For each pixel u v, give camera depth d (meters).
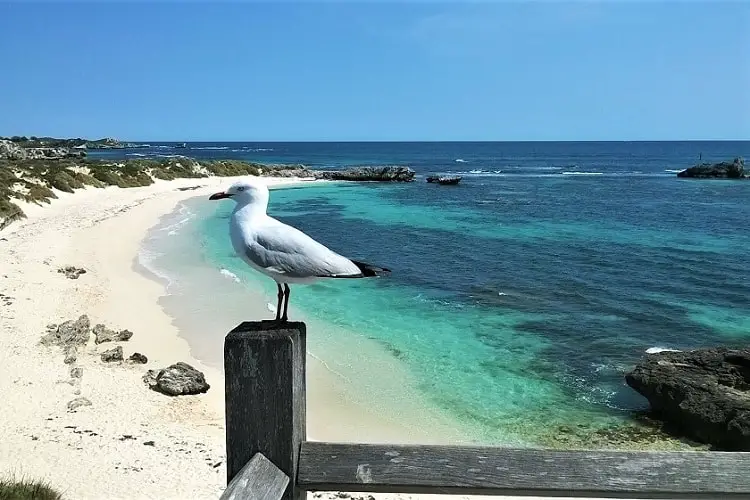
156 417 11.61
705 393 11.94
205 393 12.91
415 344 16.66
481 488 2.53
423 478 2.53
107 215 37.16
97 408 11.73
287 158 142.00
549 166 120.62
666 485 2.48
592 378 14.52
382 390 13.66
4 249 24.66
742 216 45.50
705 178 85.81
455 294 22.17
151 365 14.20
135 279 22.31
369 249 31.67
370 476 2.54
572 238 35.69
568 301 21.36
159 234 32.59
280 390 2.46
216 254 27.70
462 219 43.97
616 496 2.50
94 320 17.12
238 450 2.50
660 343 16.97
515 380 14.38
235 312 18.58
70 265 23.33
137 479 9.06
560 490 2.50
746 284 23.95
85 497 8.41
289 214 46.16
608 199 57.75
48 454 9.67
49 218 33.81
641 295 22.23
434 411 12.73
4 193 34.72
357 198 57.66
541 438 11.66
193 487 8.95
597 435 11.79
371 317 19.06
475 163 130.38
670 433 11.85
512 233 37.56
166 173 62.06
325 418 12.24
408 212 47.81
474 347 16.55
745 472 2.48
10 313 16.81
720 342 17.05
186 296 20.25
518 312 19.94
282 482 2.44
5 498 7.34
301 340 2.65
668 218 44.59
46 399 11.92
